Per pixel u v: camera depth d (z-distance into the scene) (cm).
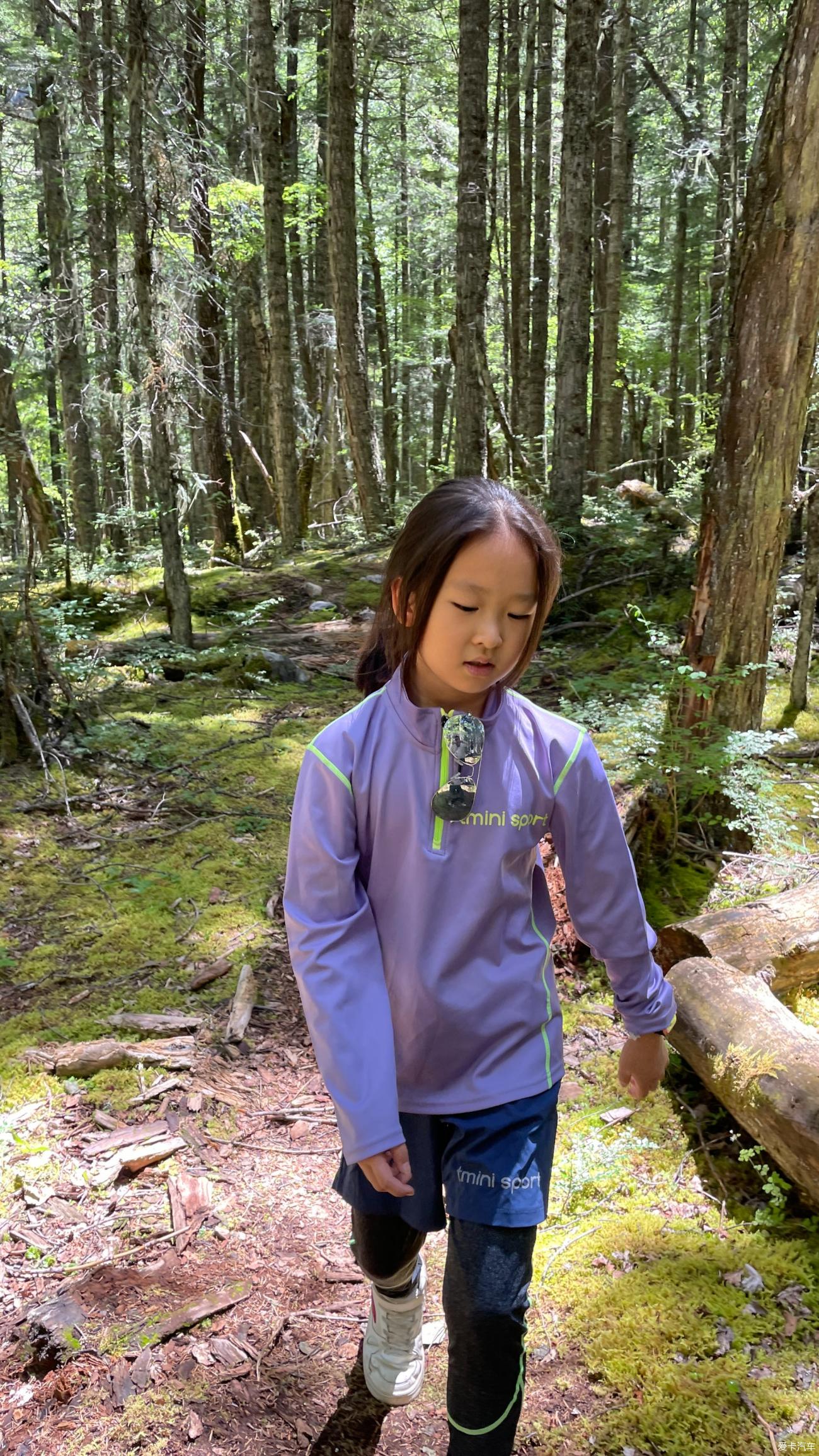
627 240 1984
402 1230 166
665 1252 221
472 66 854
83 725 566
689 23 1759
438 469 1873
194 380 749
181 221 708
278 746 566
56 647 639
